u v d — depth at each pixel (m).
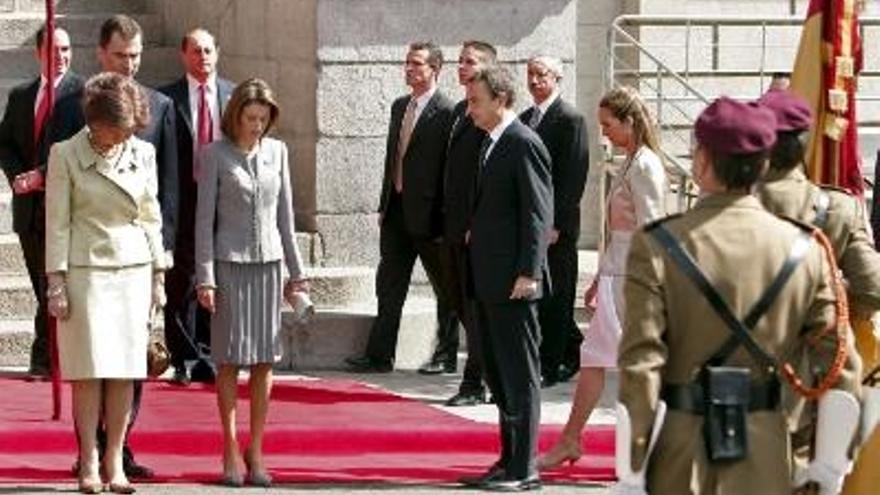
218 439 23.23
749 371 13.12
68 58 24.06
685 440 13.05
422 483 21.89
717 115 13.30
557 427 23.91
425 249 27.02
